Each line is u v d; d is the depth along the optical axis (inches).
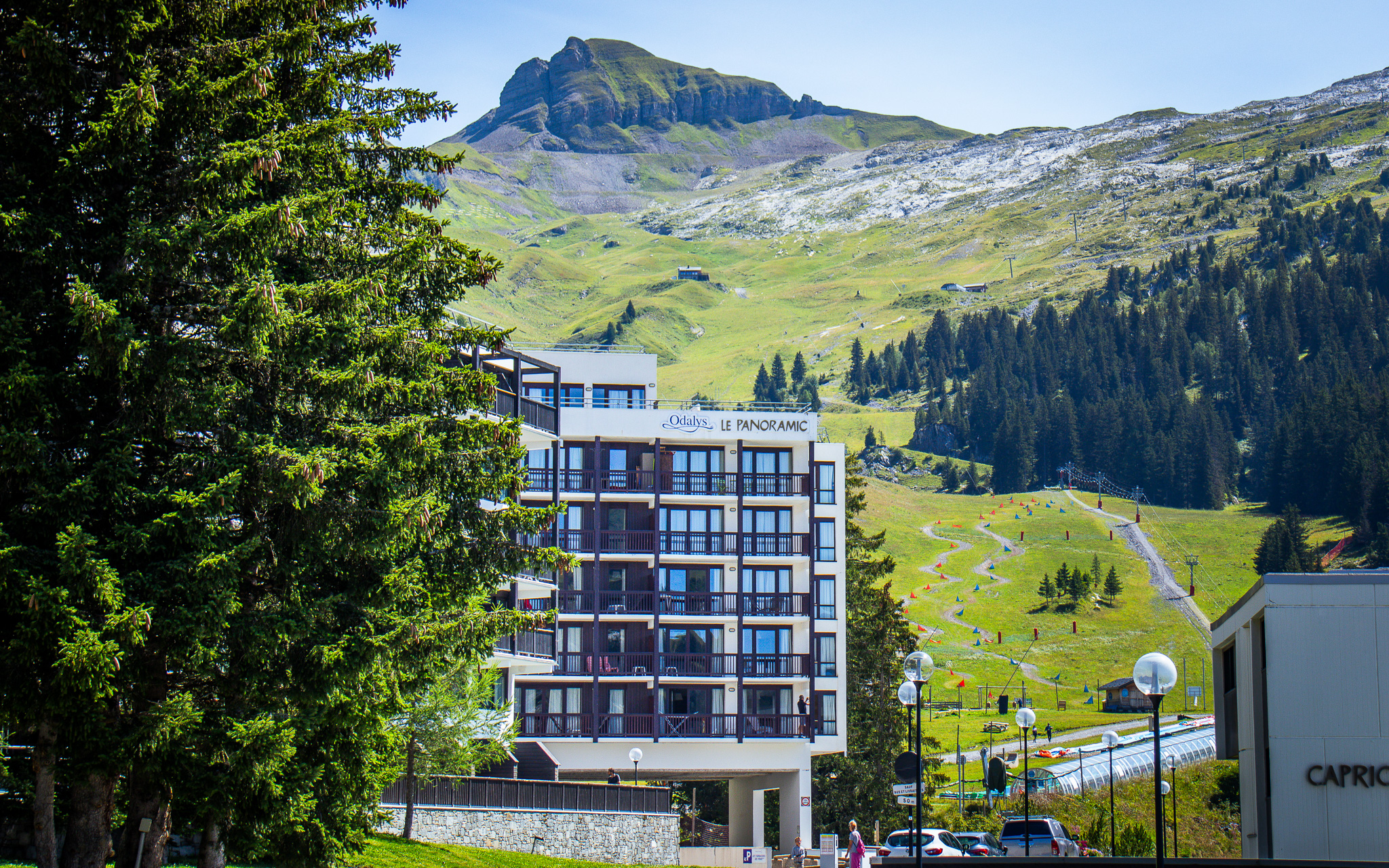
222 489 901.2
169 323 1002.1
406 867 1418.6
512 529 1213.7
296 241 1026.1
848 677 3275.1
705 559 2662.4
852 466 3587.6
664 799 2160.4
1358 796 1294.3
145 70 924.0
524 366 2812.5
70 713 866.1
